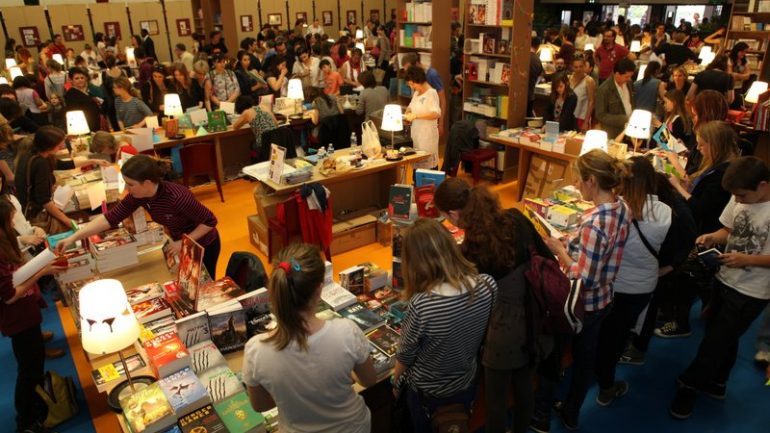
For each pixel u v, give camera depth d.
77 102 6.86
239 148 7.73
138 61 11.34
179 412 2.15
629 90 5.87
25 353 2.96
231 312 2.63
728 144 3.23
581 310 2.29
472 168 7.19
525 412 2.51
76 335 4.11
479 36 7.40
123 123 6.75
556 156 5.91
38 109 8.08
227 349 2.67
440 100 7.04
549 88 8.12
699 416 3.16
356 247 5.48
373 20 18.45
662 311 3.95
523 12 6.59
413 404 2.28
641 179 2.70
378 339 2.72
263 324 2.76
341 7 19.05
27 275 2.77
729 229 3.02
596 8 19.14
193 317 2.56
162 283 3.21
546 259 2.32
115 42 14.32
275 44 11.81
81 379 3.62
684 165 4.46
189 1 16.56
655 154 4.42
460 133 6.91
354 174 5.16
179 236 3.39
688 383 3.05
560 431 3.04
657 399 3.29
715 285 3.01
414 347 2.03
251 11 17.16
